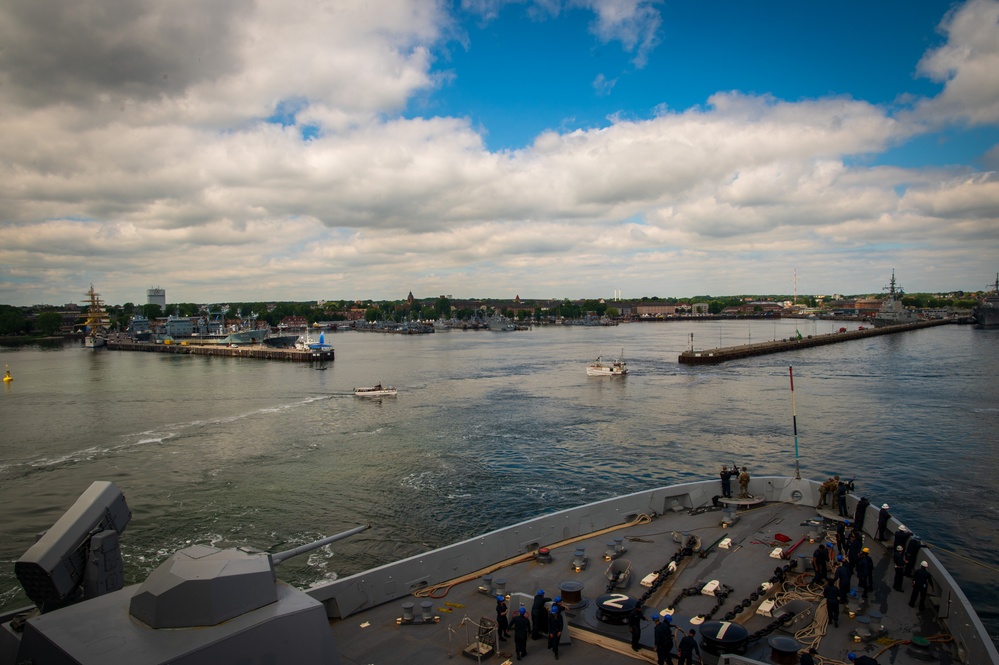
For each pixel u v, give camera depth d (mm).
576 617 14711
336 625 15000
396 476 50812
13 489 49094
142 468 54469
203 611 9453
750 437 64062
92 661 8633
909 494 44781
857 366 126375
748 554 18406
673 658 12625
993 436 61469
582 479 49812
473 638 13953
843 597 15188
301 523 40219
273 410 85875
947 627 14367
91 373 139875
